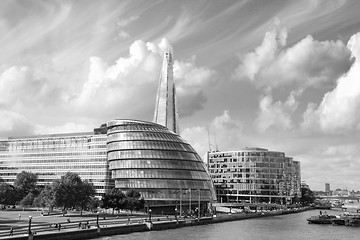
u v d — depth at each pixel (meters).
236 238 131.00
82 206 177.12
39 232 107.88
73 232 111.75
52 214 176.50
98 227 122.69
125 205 187.25
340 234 155.38
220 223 192.88
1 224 125.00
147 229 146.25
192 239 124.12
